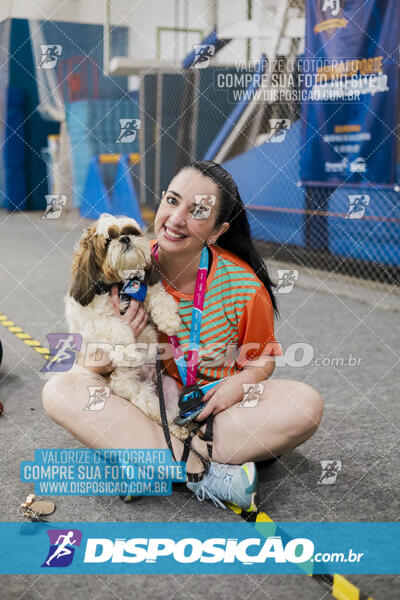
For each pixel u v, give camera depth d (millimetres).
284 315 4035
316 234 5625
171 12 7746
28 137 11078
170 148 6961
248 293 1826
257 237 6234
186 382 1819
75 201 8695
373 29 4625
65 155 9016
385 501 1774
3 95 10953
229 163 6352
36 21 8906
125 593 1371
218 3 6527
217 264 1851
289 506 1748
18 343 3359
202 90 6555
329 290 4742
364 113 4832
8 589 1378
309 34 5168
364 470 1963
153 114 7102
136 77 8531
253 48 6016
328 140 5184
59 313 4016
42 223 9000
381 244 5066
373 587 1387
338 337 3531
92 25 8789
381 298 4457
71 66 8828
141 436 1768
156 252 1878
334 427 2297
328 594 1373
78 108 8531
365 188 5066
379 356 3176
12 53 10625
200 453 1787
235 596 1362
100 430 1761
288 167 5762
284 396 1753
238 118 6141
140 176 7215
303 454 2078
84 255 1772
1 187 11484
